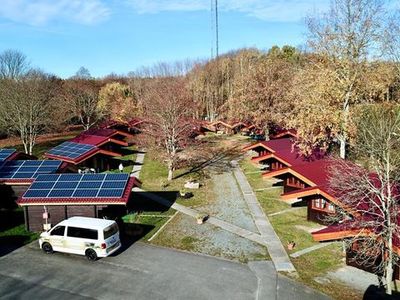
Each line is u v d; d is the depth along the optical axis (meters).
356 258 21.72
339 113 33.25
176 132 43.56
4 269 21.61
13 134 61.66
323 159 33.69
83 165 45.91
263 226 28.97
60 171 34.59
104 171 47.69
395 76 37.94
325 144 35.62
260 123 56.59
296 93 39.59
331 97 34.28
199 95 95.50
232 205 34.16
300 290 19.69
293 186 35.78
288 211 32.41
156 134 45.22
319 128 34.38
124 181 28.33
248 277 20.98
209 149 60.62
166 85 61.50
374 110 32.94
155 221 29.95
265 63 60.56
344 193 23.84
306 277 21.08
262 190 38.88
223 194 37.62
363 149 25.94
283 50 93.81
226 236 26.98
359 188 21.33
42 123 55.44
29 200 26.52
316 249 24.75
